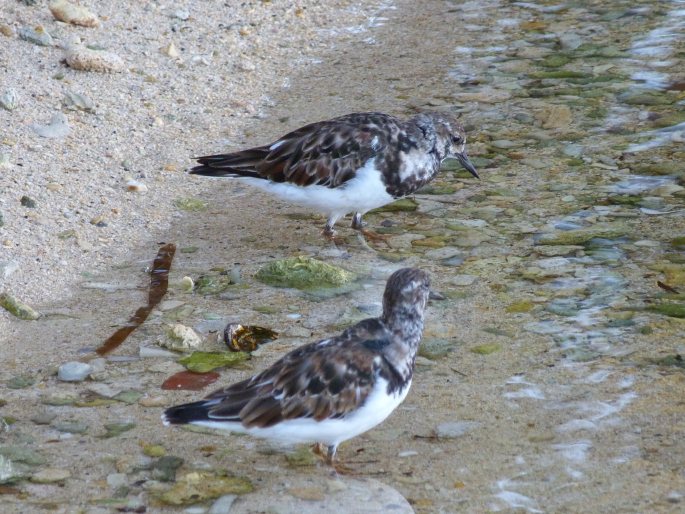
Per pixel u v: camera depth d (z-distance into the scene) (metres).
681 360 10.50
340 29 19.05
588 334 11.05
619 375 10.30
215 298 11.98
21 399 10.01
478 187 14.60
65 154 14.55
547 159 15.17
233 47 18.08
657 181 14.43
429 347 10.87
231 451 9.30
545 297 11.85
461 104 16.61
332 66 17.81
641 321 11.26
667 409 9.72
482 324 11.31
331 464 8.99
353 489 8.75
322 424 8.47
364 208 13.00
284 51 18.19
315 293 12.09
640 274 12.27
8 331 11.18
